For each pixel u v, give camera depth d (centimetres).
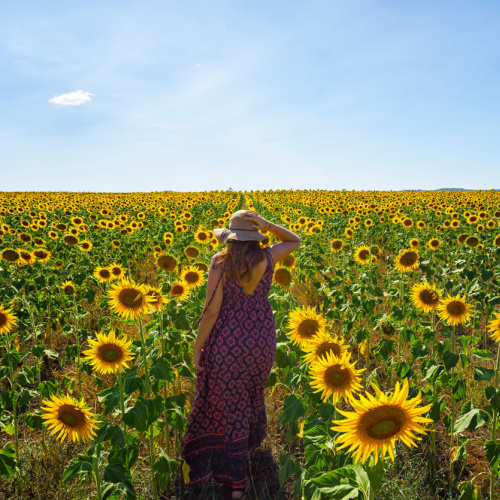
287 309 480
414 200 3077
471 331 648
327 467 246
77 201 2992
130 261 1131
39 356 415
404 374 376
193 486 329
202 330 312
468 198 3384
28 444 382
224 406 307
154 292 326
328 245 1098
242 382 305
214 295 305
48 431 410
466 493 265
